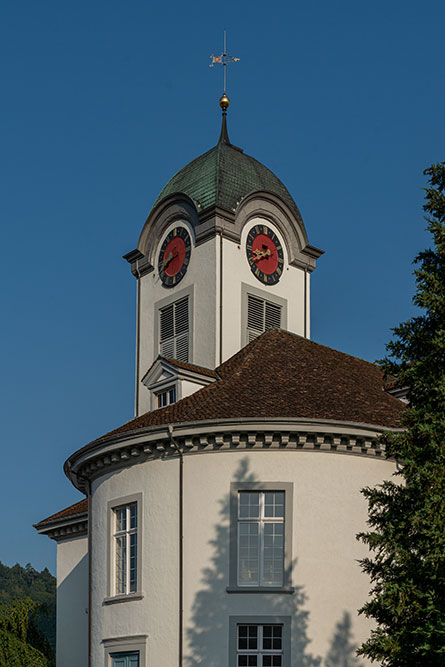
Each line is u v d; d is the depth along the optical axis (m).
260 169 54.22
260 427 35.69
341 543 35.81
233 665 34.59
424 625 27.47
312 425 35.81
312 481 36.06
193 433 36.16
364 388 41.06
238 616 34.94
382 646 27.58
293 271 53.50
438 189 31.86
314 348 44.81
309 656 34.62
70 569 49.34
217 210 50.19
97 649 37.78
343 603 35.31
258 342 44.41
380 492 30.03
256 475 35.97
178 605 35.59
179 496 36.44
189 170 53.69
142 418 40.66
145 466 37.59
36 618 49.44
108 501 38.59
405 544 28.75
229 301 49.75
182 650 35.06
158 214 53.19
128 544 37.84
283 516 35.84
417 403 30.42
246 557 35.69
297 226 53.56
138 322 53.41
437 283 30.31
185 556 35.84
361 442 36.56
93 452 38.88
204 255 50.59
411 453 29.03
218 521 35.81
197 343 49.72
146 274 53.69
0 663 44.53
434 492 28.41
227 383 39.81
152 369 44.72
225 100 55.94
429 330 30.56
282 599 35.03
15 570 124.75
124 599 37.06
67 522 49.25
